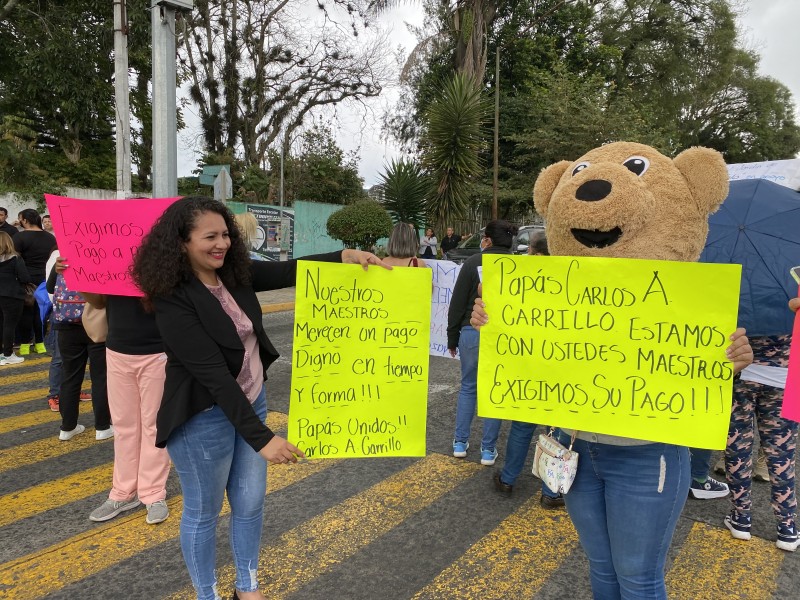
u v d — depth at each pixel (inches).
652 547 69.7
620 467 71.1
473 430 189.0
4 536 120.6
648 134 791.7
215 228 79.6
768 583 106.2
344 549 116.0
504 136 909.2
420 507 134.6
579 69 978.7
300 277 90.4
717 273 69.3
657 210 73.7
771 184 116.4
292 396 91.1
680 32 1064.8
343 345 93.0
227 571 107.4
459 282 153.9
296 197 928.3
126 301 121.3
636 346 72.8
